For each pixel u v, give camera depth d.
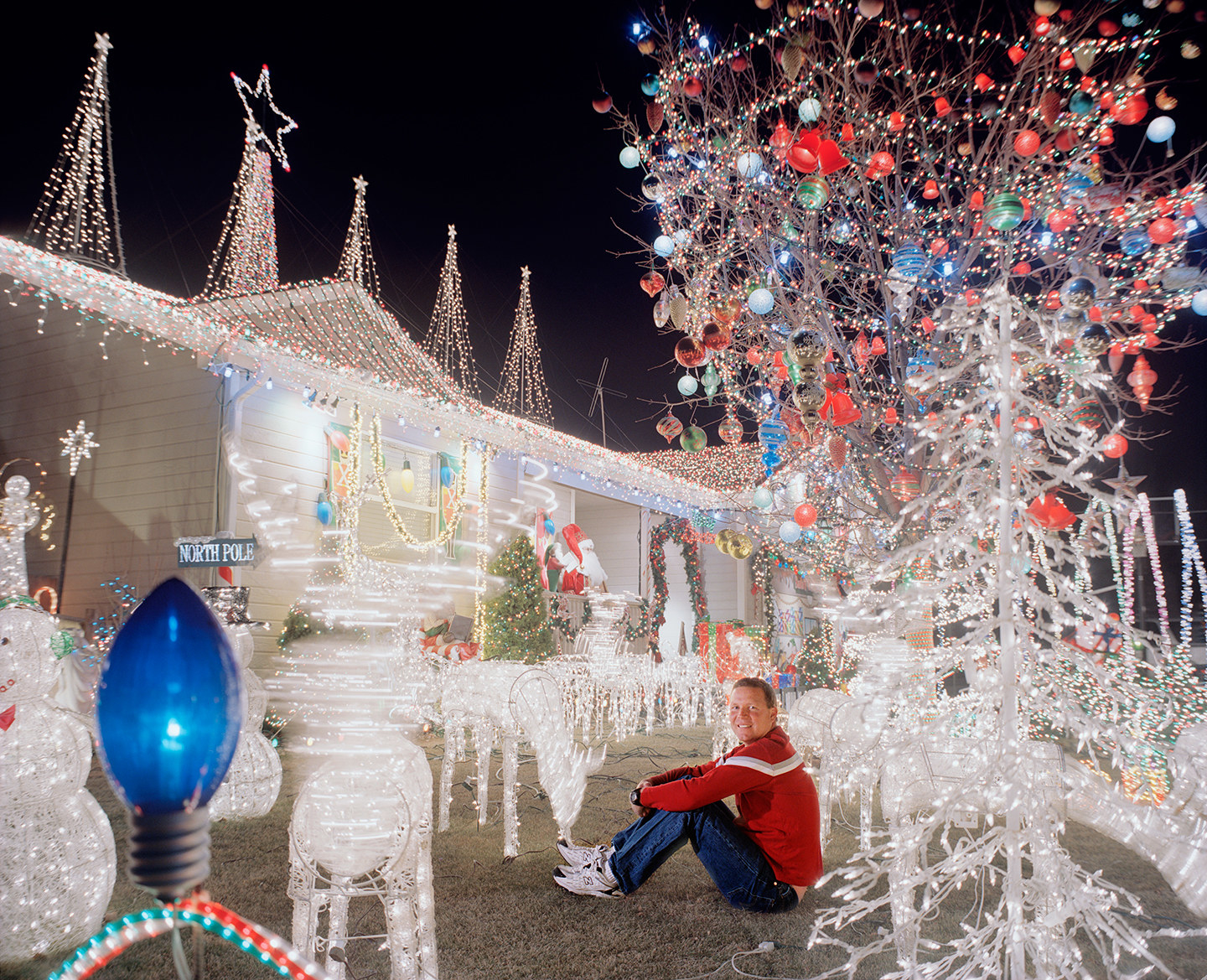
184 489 9.09
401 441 11.37
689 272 6.77
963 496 2.87
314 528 9.71
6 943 3.01
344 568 8.58
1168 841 3.21
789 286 6.66
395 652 4.12
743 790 3.81
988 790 2.57
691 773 4.22
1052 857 2.51
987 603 2.93
